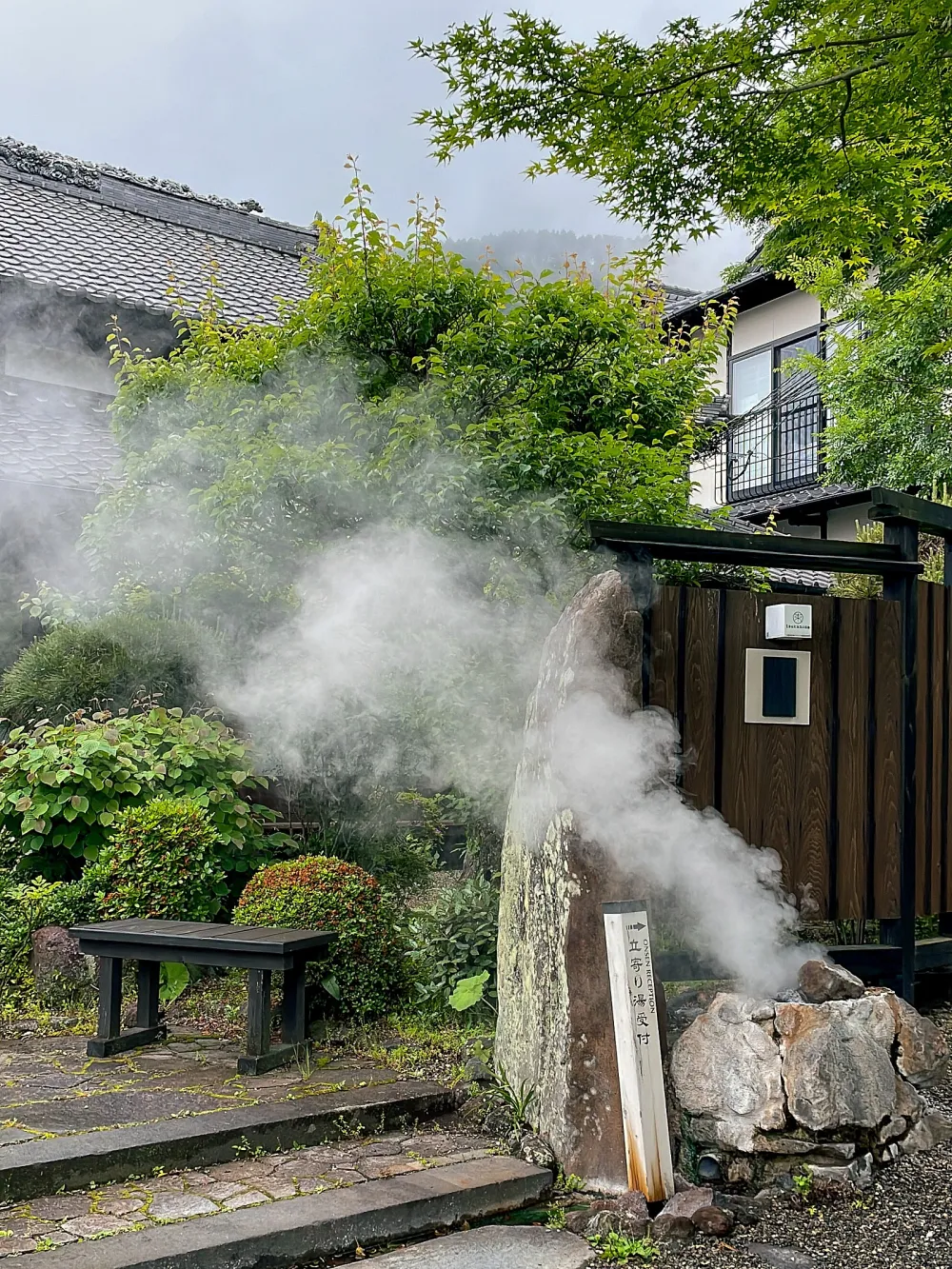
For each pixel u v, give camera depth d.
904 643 5.55
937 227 9.34
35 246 13.45
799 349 16.05
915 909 5.67
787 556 5.28
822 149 5.47
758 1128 4.01
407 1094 4.56
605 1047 4.02
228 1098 4.48
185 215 17.23
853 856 5.37
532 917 4.41
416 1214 3.67
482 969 5.65
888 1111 4.22
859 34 5.05
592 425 7.14
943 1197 3.96
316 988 5.66
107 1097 4.47
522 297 7.17
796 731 5.25
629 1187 3.83
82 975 5.96
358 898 5.73
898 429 11.19
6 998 5.92
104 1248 3.26
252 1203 3.63
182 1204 3.62
